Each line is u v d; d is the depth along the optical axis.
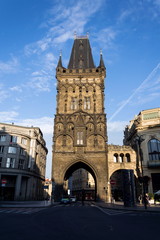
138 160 53.47
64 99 59.38
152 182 49.69
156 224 14.07
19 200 55.28
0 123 60.72
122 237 9.70
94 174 52.97
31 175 61.94
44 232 10.74
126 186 33.41
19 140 60.41
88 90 59.97
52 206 34.84
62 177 51.41
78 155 52.81
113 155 55.50
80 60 67.81
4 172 54.91
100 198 49.19
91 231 11.22
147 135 52.78
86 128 55.66
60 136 55.12
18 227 12.12
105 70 63.06
